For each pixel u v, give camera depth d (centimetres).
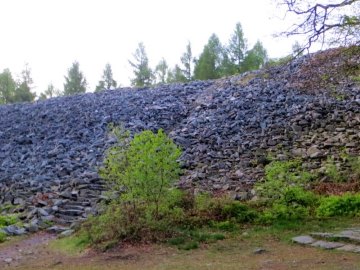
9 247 998
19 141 2284
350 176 1248
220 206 1048
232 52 4244
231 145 1722
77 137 2158
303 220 986
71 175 1644
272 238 894
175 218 995
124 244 891
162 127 2136
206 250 839
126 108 2484
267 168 1333
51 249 955
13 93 6122
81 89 6312
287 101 2041
